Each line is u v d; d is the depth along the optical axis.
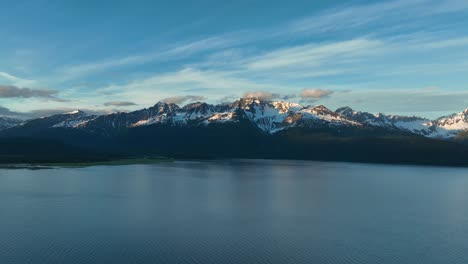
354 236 69.00
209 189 132.62
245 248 60.44
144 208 91.12
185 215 84.19
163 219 79.38
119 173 191.88
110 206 92.56
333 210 94.50
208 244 62.03
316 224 78.19
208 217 82.75
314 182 169.50
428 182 180.75
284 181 171.50
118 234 66.44
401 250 61.00
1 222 73.38
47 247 58.34
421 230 74.12
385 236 69.31
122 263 52.19
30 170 193.38
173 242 62.56
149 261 53.25
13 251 56.25
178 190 127.75
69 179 152.88
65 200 99.81
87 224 73.06
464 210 97.12
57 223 73.38
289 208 96.19
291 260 55.44
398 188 149.38
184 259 54.56
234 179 175.88
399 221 82.44
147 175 184.62
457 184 171.00
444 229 75.25
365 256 57.91
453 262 55.81
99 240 62.53
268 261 54.78
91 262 52.31
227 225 75.62
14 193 110.38
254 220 80.94
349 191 135.50
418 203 108.62
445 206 103.62
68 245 59.53
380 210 95.56
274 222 79.25
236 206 97.69
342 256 57.69
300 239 66.38
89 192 116.31
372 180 187.00
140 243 61.38
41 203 94.56
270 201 107.25
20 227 69.81
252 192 127.38
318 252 59.34
